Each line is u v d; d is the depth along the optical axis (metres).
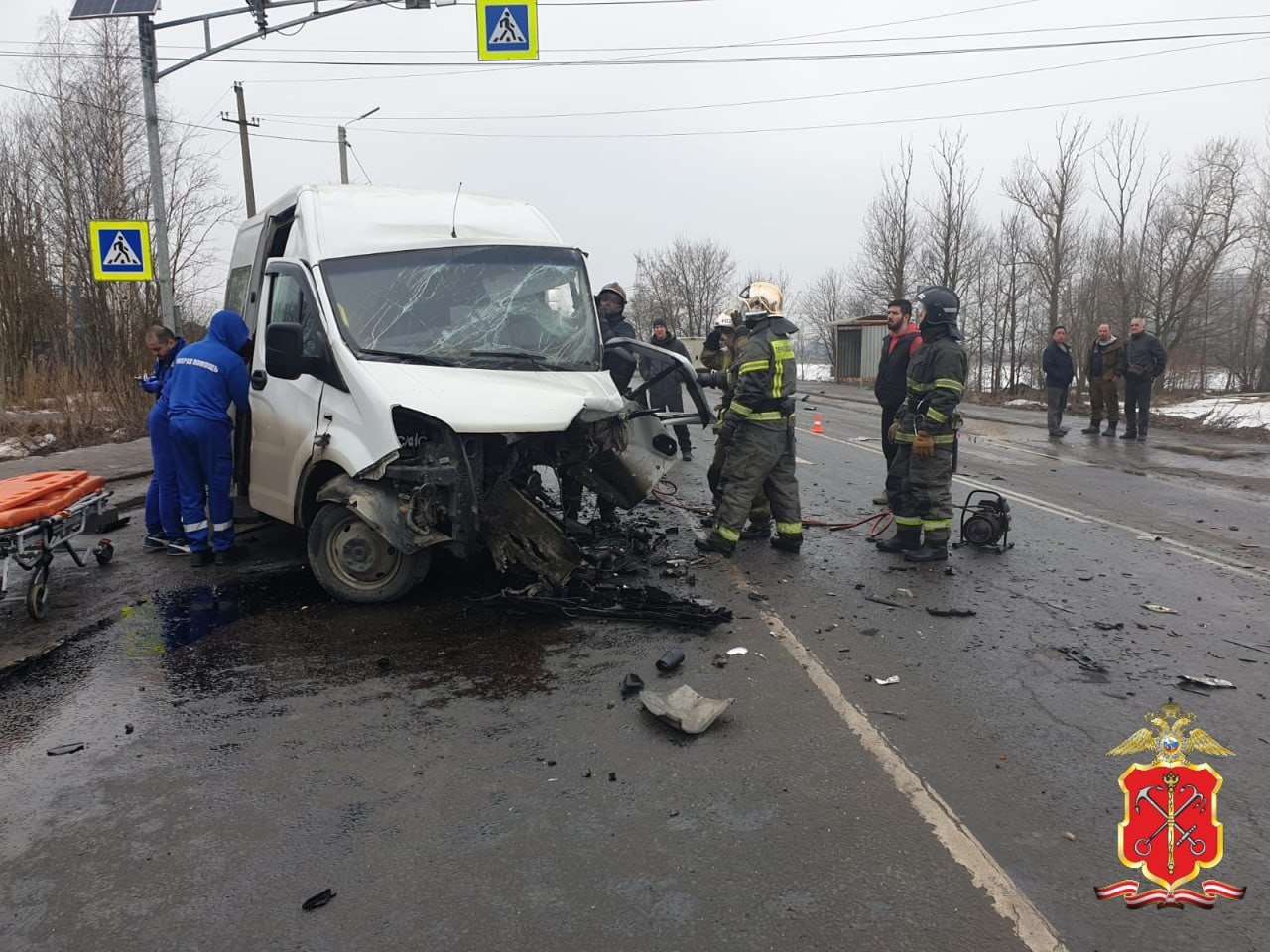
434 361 5.43
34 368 15.58
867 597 5.73
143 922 2.57
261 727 3.84
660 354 7.02
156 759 3.56
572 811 3.14
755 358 6.49
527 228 6.48
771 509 7.27
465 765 3.49
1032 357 38.50
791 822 3.07
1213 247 30.75
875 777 3.37
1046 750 3.60
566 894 2.67
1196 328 32.50
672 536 7.42
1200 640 4.94
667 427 6.77
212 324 6.56
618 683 4.29
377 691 4.20
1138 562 6.67
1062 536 7.55
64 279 18.31
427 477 5.06
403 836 3.00
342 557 5.52
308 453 5.57
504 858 2.87
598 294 9.04
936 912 2.58
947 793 3.26
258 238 7.20
